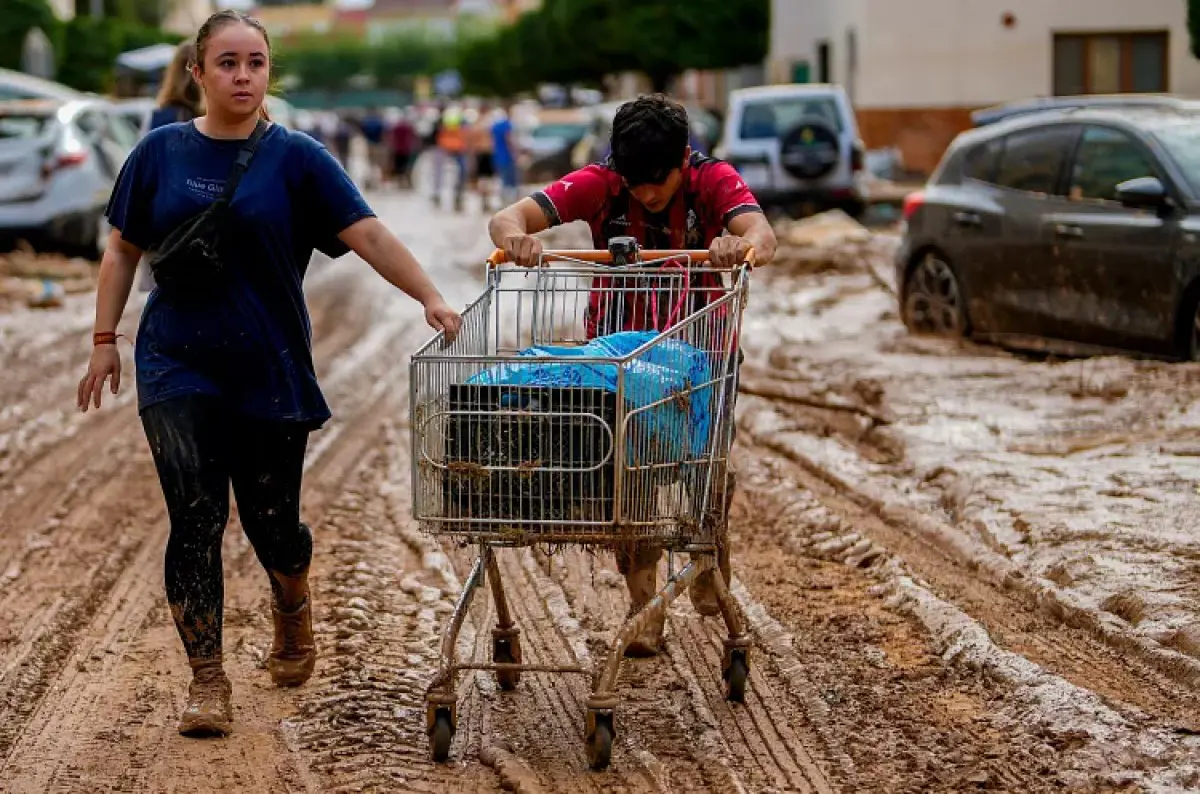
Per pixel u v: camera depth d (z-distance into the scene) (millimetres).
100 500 12031
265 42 7102
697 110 50219
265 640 8633
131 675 8164
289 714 7500
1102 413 13148
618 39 68250
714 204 7578
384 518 11336
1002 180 17125
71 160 27125
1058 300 16062
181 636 7234
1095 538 9578
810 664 8086
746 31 63125
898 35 45250
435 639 8555
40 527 11211
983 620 8672
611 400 6523
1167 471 11070
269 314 7133
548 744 7078
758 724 7293
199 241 6918
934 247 17922
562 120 57781
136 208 7160
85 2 93688
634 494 6613
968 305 17422
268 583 9789
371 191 62375
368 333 21016
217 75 6996
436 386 6715
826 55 53875
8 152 26797
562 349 6957
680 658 8219
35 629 8875
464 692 7770
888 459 12430
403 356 19000
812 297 23047
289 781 6695
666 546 6918
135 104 32812
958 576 9523
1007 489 10727
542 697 7703
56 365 18234
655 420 6656
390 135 61906
